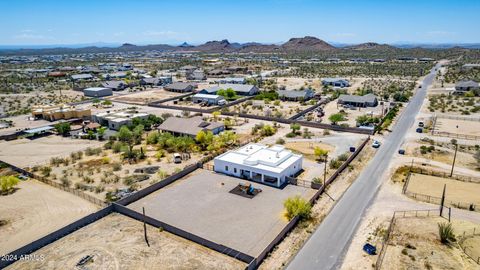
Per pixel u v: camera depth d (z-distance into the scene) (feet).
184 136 270.87
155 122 314.14
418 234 133.59
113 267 117.80
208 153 237.66
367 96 398.42
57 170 208.85
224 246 125.80
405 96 419.13
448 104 386.93
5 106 422.82
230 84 513.04
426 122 313.53
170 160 223.92
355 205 160.25
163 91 522.47
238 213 154.71
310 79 627.87
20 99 468.34
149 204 164.45
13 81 631.15
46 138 282.36
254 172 189.98
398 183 183.32
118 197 169.89
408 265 115.24
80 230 141.69
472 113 342.85
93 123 315.78
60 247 129.90
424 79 604.90
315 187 178.91
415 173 197.47
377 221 144.97
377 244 128.57
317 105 394.32
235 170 197.57
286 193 174.40
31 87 570.87
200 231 140.56
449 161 215.51
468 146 244.42
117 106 411.95
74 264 119.55
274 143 258.37
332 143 256.11
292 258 121.49
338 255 122.83
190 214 154.40
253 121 328.90
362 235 135.23
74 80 642.22
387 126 297.12
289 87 540.11
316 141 261.85
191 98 445.37
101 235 137.90
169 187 183.52
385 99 426.10
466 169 201.98
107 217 152.35
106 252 126.41
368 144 253.65
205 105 405.80
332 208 157.79
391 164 211.82
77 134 290.15
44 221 149.69
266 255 123.75
